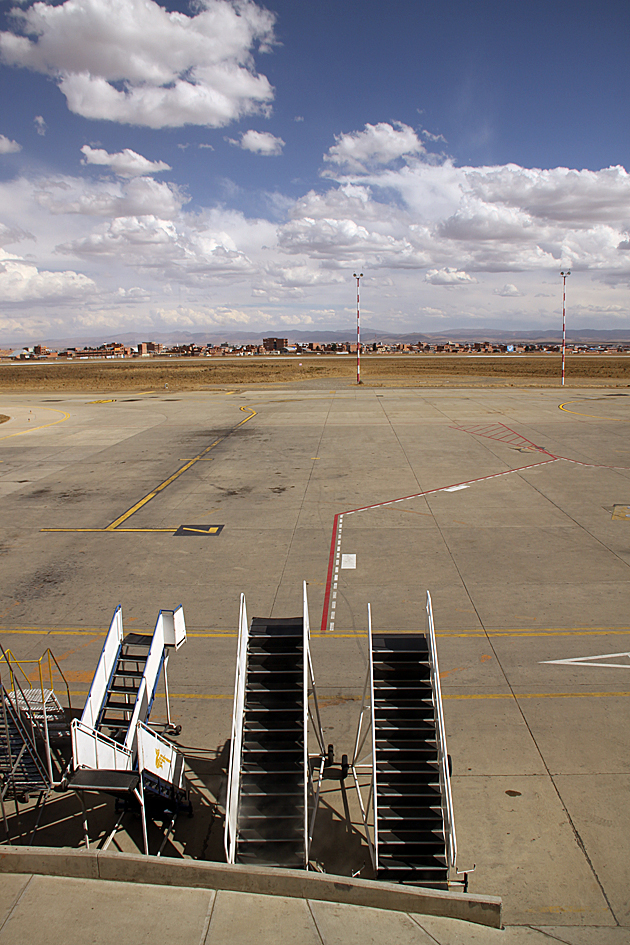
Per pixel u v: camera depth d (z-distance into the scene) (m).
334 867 7.77
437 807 7.97
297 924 5.89
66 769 9.53
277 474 29.27
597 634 13.75
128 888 6.30
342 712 11.09
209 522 22.42
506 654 12.96
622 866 7.72
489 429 40.00
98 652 13.30
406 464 30.64
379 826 7.95
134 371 146.50
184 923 5.83
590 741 10.15
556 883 7.45
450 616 14.73
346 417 46.59
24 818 8.71
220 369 146.00
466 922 6.19
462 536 20.38
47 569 18.25
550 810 8.66
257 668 8.97
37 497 26.33
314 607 15.38
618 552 18.70
